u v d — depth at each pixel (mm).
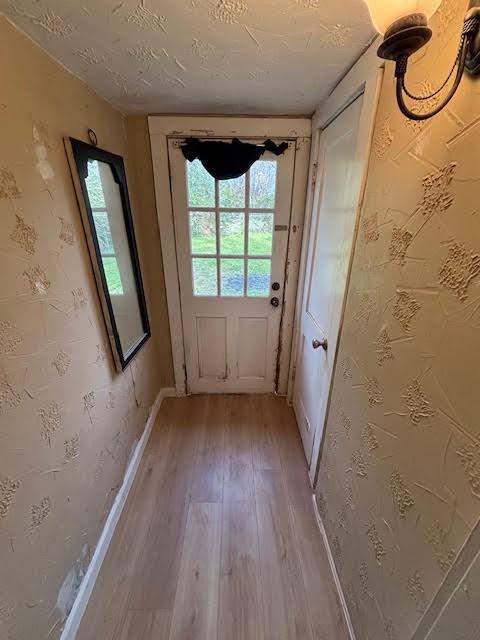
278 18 839
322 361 1535
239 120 1708
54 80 1056
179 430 2123
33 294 930
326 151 1516
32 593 907
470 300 559
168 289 2109
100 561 1328
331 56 1043
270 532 1482
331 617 1187
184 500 1635
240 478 1765
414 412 734
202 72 1166
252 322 2238
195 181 1854
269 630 1152
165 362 2361
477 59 522
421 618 699
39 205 972
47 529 978
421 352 706
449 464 615
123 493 1604
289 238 1981
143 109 1609
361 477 1033
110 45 973
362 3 777
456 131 590
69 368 1117
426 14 496
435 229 658
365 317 1001
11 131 860
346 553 1161
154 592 1255
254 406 2355
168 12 813
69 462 1109
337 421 1264
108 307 1392
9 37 848
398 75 553
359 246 1053
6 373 815
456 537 591
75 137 1190
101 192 1402
